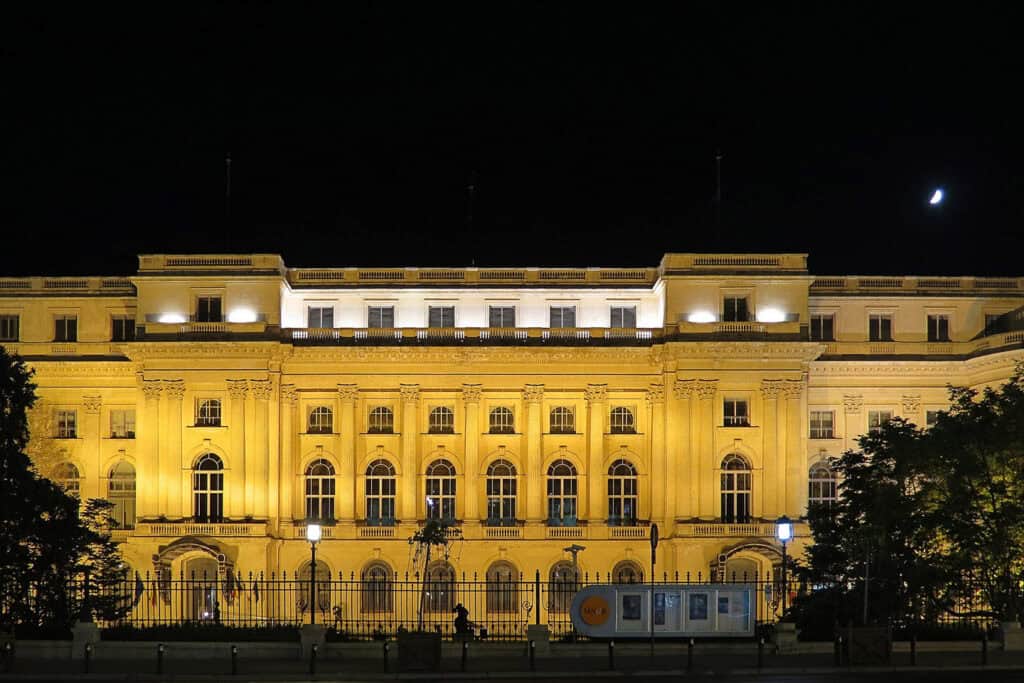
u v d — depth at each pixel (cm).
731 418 11300
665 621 7231
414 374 11550
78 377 11844
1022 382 9962
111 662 6775
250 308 11425
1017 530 8300
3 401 8575
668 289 11394
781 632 7081
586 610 7212
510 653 7012
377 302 11819
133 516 11750
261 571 10988
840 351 11825
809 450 11756
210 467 11300
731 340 11181
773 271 11406
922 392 11825
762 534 11025
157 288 11456
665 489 11262
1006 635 7012
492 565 11356
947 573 8238
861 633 6444
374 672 6325
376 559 11325
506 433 11556
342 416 11500
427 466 11556
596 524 11356
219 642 7162
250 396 11250
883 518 8412
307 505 11531
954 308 11919
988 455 8706
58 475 11531
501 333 11506
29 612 8094
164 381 11288
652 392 11481
